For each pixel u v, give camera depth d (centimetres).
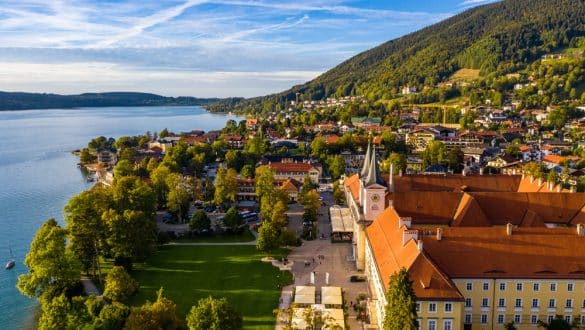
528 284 10194
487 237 10800
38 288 12875
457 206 14238
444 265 10394
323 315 10681
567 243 10588
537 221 13462
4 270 15538
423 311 9456
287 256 16038
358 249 14712
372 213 14600
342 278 14062
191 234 18562
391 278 8900
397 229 11931
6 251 17325
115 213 14562
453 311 9438
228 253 16462
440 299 9381
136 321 8725
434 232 11694
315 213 19512
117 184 18350
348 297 12725
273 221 16725
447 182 17038
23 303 13200
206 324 9025
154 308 9075
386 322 8688
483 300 10306
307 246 17112
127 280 11838
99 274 14050
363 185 15000
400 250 10981
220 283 13788
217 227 19025
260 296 12825
